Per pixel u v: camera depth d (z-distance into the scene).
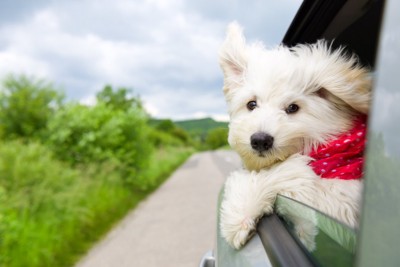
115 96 7.84
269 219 0.44
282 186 0.44
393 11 0.22
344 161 0.45
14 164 2.37
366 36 0.61
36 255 1.70
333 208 0.40
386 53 0.22
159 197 3.72
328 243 0.30
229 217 0.46
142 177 4.05
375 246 0.21
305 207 0.37
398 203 0.20
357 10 0.55
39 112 3.74
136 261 1.77
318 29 0.62
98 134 3.58
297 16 0.60
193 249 1.88
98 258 1.86
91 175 3.34
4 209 1.81
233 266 0.44
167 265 1.68
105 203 2.87
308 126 0.48
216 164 8.80
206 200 3.28
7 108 3.69
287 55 0.55
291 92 0.50
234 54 0.59
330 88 0.48
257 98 0.53
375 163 0.22
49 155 2.78
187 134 29.53
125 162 3.79
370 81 0.47
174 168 8.23
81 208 2.38
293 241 0.38
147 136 4.23
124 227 2.49
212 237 2.06
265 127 0.48
